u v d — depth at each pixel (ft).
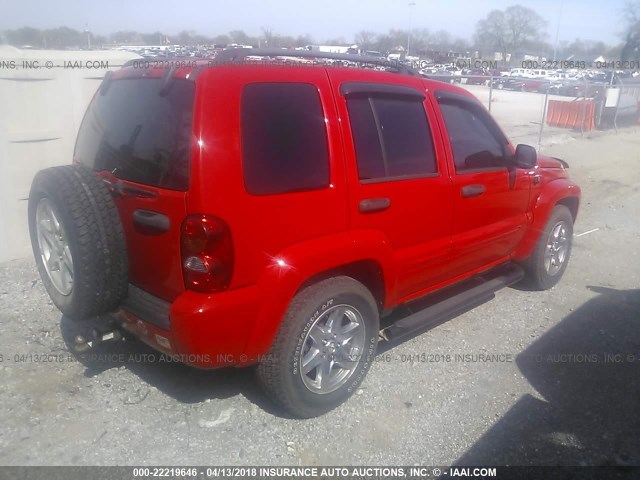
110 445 10.76
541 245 17.49
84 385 12.56
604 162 43.93
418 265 13.16
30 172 19.48
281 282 10.20
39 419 11.40
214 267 9.48
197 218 9.30
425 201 12.88
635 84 70.49
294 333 10.63
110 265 10.37
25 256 19.84
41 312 15.79
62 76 19.60
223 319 9.66
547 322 16.29
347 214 11.22
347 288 11.34
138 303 10.62
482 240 14.94
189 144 9.43
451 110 14.02
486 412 12.08
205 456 10.56
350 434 11.29
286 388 10.91
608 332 15.76
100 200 10.27
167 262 9.95
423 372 13.52
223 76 9.77
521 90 97.50
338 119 11.19
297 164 10.45
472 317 16.51
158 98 10.30
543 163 18.07
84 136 12.48
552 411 12.17
